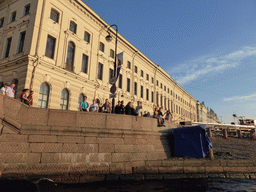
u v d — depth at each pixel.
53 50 18.31
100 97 23.62
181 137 11.23
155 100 39.12
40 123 7.47
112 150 8.51
